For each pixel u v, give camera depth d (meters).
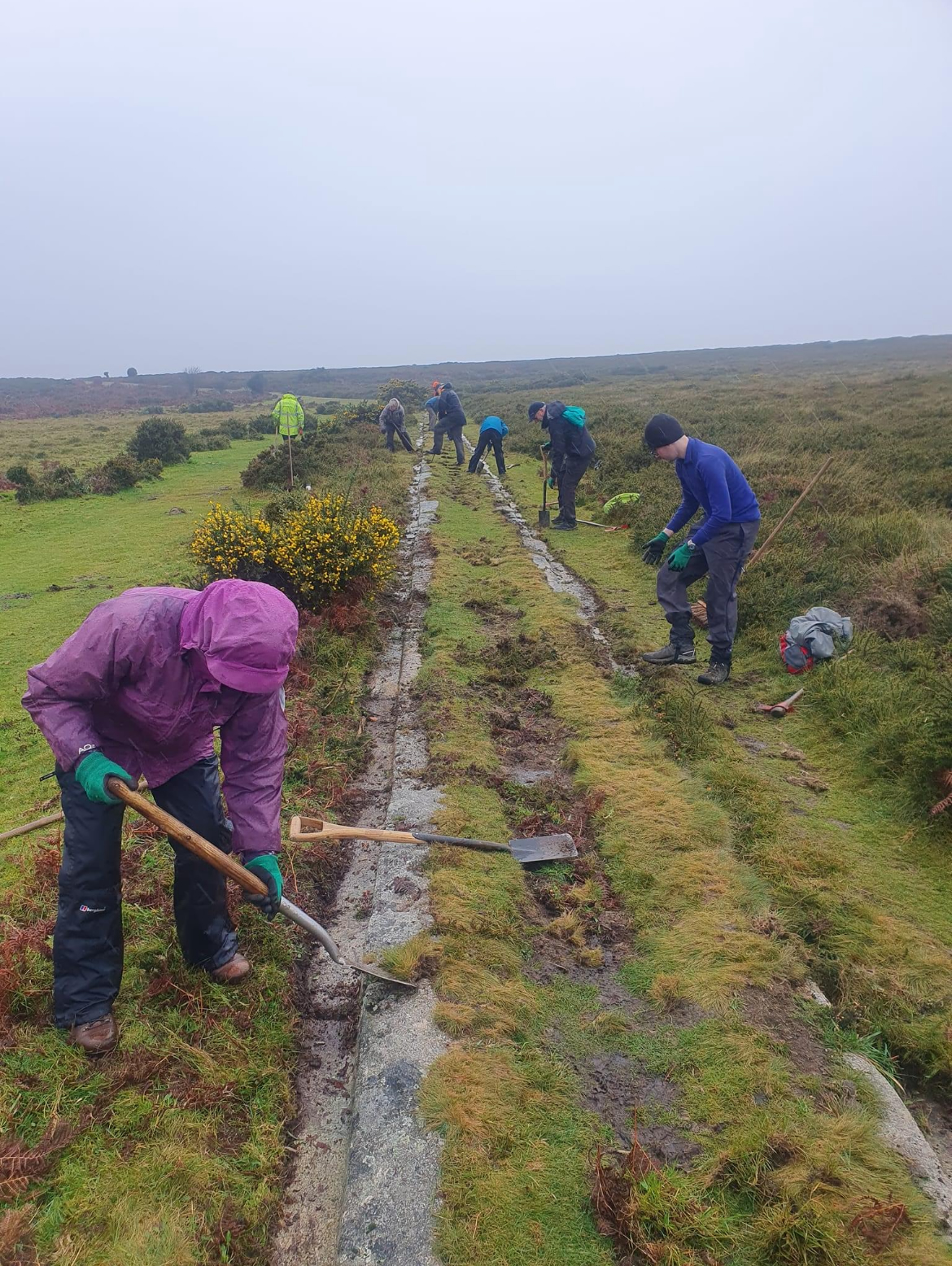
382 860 3.82
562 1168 2.38
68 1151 2.37
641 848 3.92
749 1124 2.49
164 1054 2.71
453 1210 2.24
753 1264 2.13
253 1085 2.70
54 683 2.39
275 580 7.35
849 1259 2.09
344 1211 2.27
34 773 5.02
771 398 29.08
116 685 2.40
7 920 3.37
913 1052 2.86
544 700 5.73
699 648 6.68
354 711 5.66
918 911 3.56
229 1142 2.50
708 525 5.68
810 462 12.91
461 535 10.62
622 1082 2.69
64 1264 2.05
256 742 2.67
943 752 4.10
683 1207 2.23
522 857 3.85
